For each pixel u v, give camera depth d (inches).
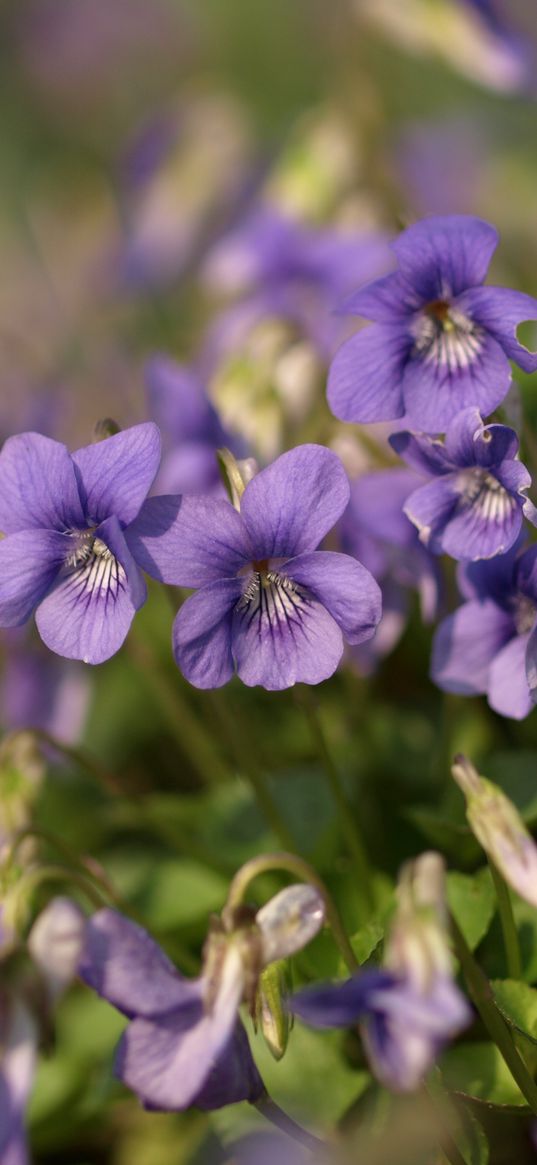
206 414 10.4
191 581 8.5
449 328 8.8
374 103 13.2
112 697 12.2
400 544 9.3
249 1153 9.1
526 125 18.1
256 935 8.1
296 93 22.5
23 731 9.6
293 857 8.3
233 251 12.6
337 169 12.9
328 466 8.3
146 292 17.0
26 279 18.3
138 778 12.1
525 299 8.6
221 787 10.8
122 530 8.4
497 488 8.6
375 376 8.7
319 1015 7.6
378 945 8.7
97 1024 10.2
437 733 11.0
